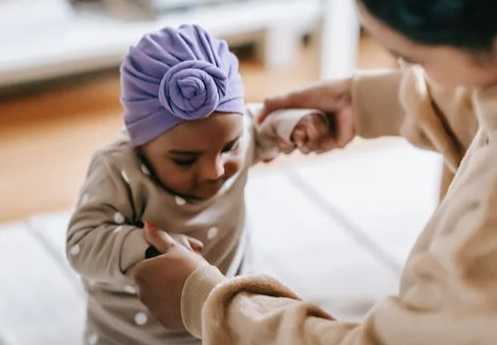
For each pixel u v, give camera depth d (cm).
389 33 48
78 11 189
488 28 45
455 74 50
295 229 158
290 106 91
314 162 180
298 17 197
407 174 176
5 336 133
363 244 154
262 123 91
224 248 87
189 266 68
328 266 148
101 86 206
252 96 202
